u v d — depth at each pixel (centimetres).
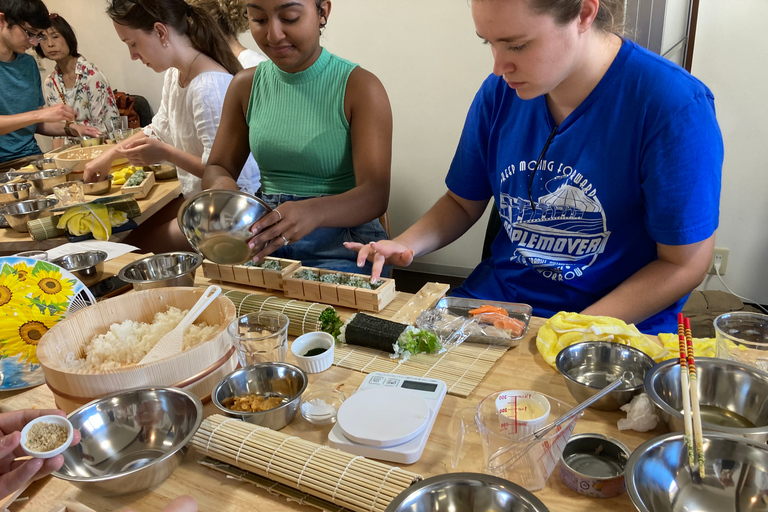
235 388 99
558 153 133
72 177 266
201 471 85
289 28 163
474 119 153
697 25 250
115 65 471
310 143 184
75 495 82
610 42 124
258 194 226
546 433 78
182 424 90
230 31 285
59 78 414
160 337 112
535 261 145
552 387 101
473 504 70
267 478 82
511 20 97
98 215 199
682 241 122
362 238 188
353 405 92
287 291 145
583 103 126
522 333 118
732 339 93
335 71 180
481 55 306
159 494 81
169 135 284
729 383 89
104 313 117
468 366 109
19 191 237
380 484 74
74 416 86
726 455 72
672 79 118
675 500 71
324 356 110
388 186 182
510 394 91
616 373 102
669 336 109
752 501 69
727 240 283
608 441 81
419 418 88
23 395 108
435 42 314
